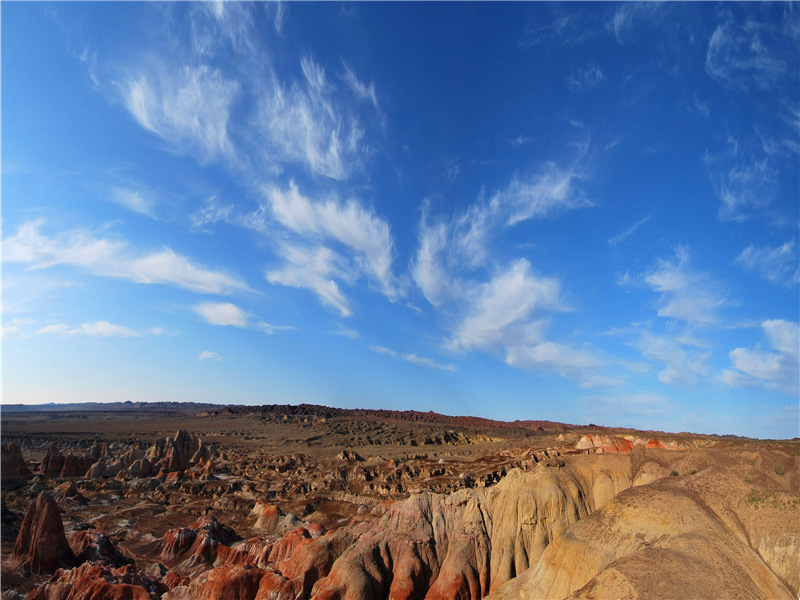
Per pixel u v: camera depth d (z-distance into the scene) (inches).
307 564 2906.0
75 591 2807.6
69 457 7347.4
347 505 5398.6
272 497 5959.6
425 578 2792.8
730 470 2343.8
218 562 3764.8
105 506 5570.9
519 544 2760.8
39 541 3383.4
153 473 7249.0
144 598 2701.8
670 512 2135.8
